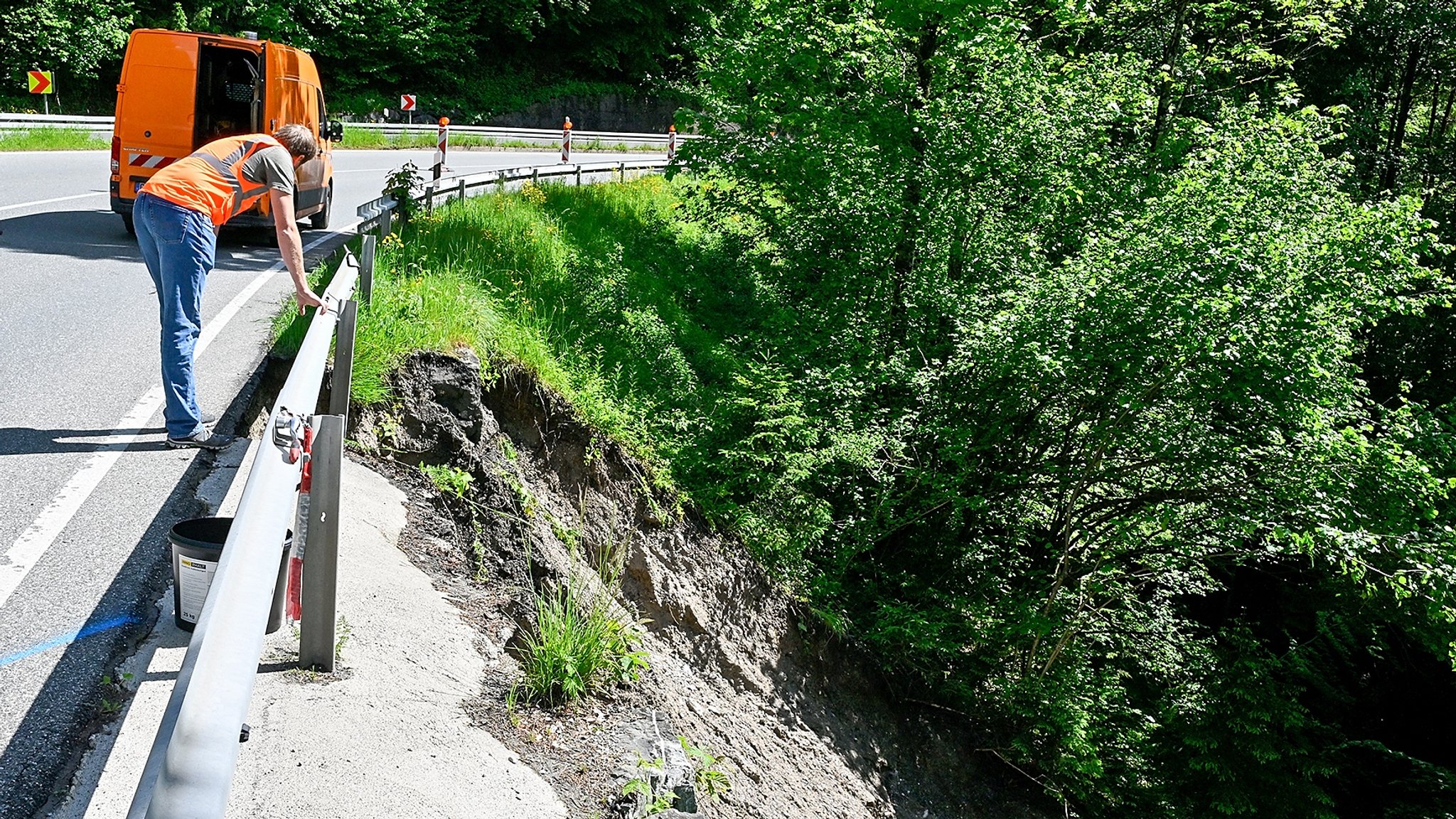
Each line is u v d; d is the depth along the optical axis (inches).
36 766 113.9
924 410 447.8
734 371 439.8
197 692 67.8
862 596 415.5
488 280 398.6
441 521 224.7
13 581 150.8
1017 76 503.8
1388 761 551.2
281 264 416.2
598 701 179.3
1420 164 949.8
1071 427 444.1
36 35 1187.9
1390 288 413.7
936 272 505.0
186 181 204.4
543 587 215.9
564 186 716.0
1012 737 407.5
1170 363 388.8
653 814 149.3
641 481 329.4
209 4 1387.8
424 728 143.5
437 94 1668.3
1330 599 541.6
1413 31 968.9
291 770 123.8
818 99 526.0
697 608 312.8
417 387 269.4
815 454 389.1
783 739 305.9
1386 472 387.5
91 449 204.4
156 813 58.1
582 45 1838.1
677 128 583.8
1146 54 672.4
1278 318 370.6
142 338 290.8
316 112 512.4
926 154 503.5
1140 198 533.6
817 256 545.3
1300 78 921.5
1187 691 470.0
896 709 382.9
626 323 425.1
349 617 161.6
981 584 444.1
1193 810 439.2
